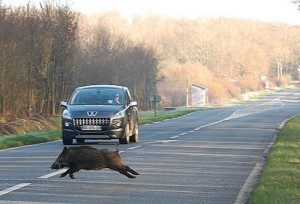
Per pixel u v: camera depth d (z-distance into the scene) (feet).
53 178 45.11
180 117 207.82
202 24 648.38
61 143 83.51
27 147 75.66
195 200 36.55
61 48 178.50
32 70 160.45
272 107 345.31
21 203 34.88
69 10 179.83
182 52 568.00
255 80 654.94
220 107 366.84
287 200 34.71
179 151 69.31
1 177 45.62
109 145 78.79
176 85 469.16
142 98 337.52
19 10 158.81
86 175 46.83
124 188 40.86
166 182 43.91
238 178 46.39
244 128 128.26
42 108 171.22
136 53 332.19
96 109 78.74
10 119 139.44
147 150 70.44
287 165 52.49
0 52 139.74
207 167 53.52
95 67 255.50
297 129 114.62
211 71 583.99
